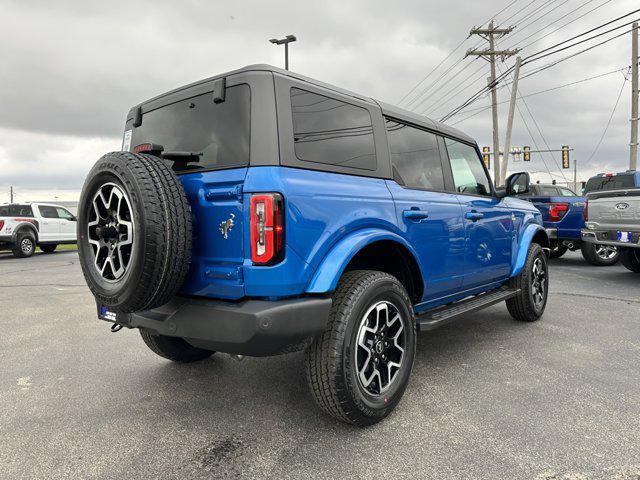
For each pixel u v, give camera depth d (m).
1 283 8.91
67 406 3.09
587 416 2.83
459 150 4.21
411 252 3.10
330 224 2.55
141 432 2.72
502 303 6.28
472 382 3.40
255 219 2.28
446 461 2.35
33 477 2.26
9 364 3.97
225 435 2.67
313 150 2.61
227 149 2.52
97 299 2.58
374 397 2.70
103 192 2.52
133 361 4.02
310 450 2.48
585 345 4.28
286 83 2.54
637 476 2.20
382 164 3.11
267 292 2.29
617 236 7.50
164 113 3.00
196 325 2.43
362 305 2.60
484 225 4.11
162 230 2.26
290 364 3.88
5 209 16.39
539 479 2.18
